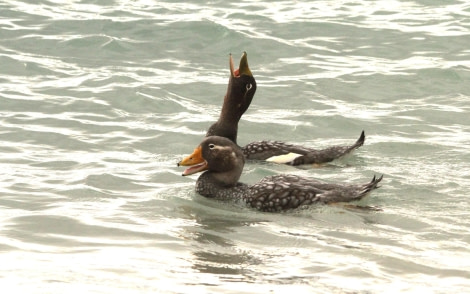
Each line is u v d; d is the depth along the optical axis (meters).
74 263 11.24
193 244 12.15
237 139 17.92
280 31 25.05
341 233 12.68
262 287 10.62
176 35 24.31
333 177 15.50
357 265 11.39
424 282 10.89
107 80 21.02
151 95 20.12
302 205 13.73
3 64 21.97
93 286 10.52
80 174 15.20
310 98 20.42
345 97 20.66
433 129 18.50
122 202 13.92
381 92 21.05
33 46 23.36
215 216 13.48
